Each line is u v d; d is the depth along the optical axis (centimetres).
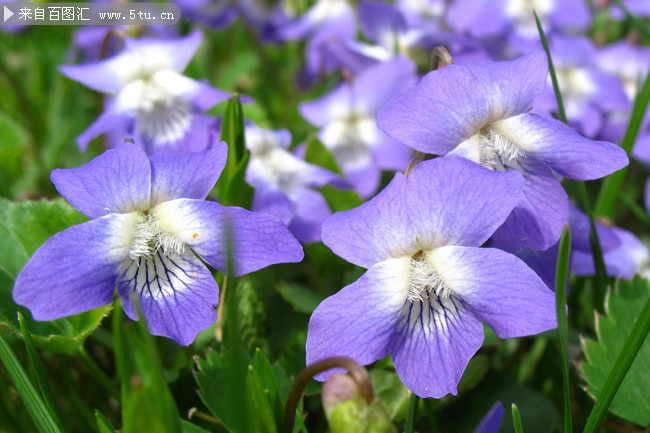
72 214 13
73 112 21
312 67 22
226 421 11
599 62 21
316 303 14
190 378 12
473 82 12
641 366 12
